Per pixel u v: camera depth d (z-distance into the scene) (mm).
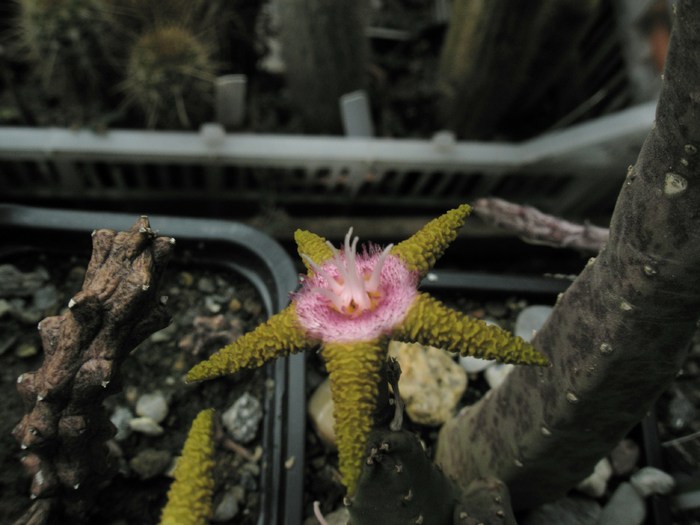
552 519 100
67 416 76
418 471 65
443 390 107
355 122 132
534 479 88
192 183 140
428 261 61
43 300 110
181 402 105
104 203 141
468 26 124
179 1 133
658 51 126
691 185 54
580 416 74
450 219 63
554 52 129
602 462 104
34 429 76
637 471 105
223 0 139
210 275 114
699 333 119
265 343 57
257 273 112
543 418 77
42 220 107
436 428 108
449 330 55
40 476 84
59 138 125
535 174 138
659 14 125
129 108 136
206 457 59
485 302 117
